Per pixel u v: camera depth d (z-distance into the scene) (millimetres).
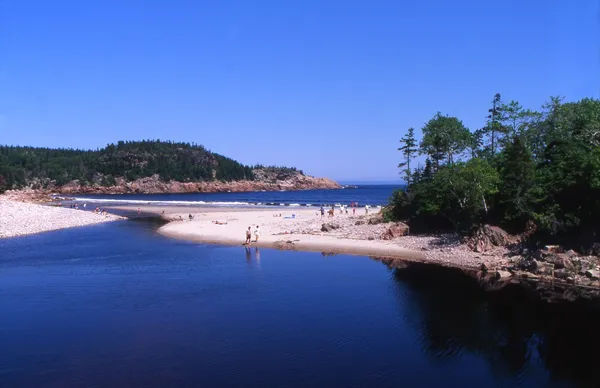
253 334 20250
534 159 47938
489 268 33406
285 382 15602
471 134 58469
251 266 35625
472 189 41219
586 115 44438
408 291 27875
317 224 58781
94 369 16516
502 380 16109
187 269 34406
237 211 91938
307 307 24484
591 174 33156
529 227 37812
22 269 34250
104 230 60625
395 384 15641
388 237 47094
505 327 21484
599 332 20844
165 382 15508
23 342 19172
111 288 28453
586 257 31094
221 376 16000
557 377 16438
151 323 21656
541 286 28844
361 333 20562
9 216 66312
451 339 19969
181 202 129500
